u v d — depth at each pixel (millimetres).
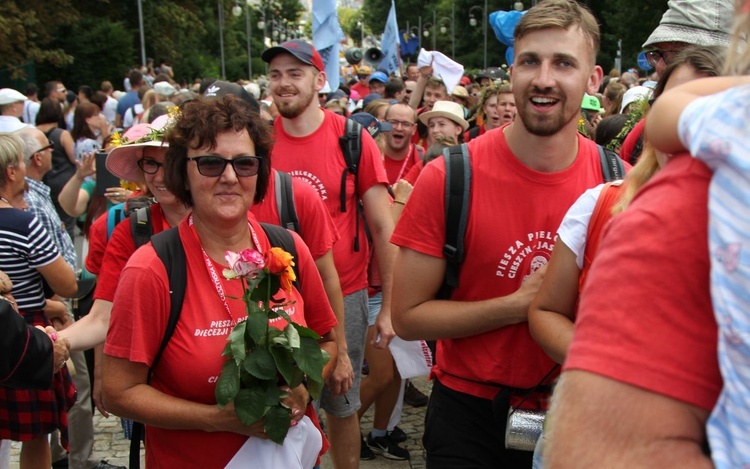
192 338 2195
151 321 2180
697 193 895
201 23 43656
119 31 34031
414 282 2541
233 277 2086
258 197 2477
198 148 2250
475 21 44594
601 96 8133
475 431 2549
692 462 852
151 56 40062
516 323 2416
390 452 4512
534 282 2389
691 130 904
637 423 869
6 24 27188
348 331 3912
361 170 3912
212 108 2279
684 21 3025
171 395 2238
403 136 6004
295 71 3809
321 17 8531
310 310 2568
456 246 2492
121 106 13602
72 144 7676
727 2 2982
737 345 822
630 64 31750
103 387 2234
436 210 2484
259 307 2166
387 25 16062
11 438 3344
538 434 2328
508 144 2498
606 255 945
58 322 3834
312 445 2393
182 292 2201
